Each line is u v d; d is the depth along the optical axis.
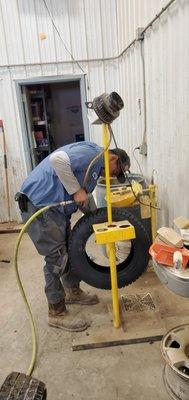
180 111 2.07
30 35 3.78
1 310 2.38
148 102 2.75
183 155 2.10
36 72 3.93
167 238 1.33
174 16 2.01
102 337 1.94
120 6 3.48
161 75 2.35
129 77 3.34
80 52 3.88
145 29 2.58
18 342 2.02
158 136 2.56
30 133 4.22
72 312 2.26
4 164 4.21
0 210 4.40
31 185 1.98
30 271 2.96
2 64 3.86
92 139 4.26
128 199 2.36
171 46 2.11
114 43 3.86
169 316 2.11
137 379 1.67
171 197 2.41
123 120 3.79
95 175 1.92
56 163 1.78
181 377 1.42
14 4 3.66
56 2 3.68
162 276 1.27
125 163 2.04
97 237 1.72
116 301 1.96
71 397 1.60
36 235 1.98
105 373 1.73
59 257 2.03
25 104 4.09
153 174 2.79
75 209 2.08
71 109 5.24
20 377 1.43
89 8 3.73
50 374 1.75
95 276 1.99
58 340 2.01
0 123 4.04
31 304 2.42
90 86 4.02
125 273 1.99
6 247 3.58
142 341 1.92
